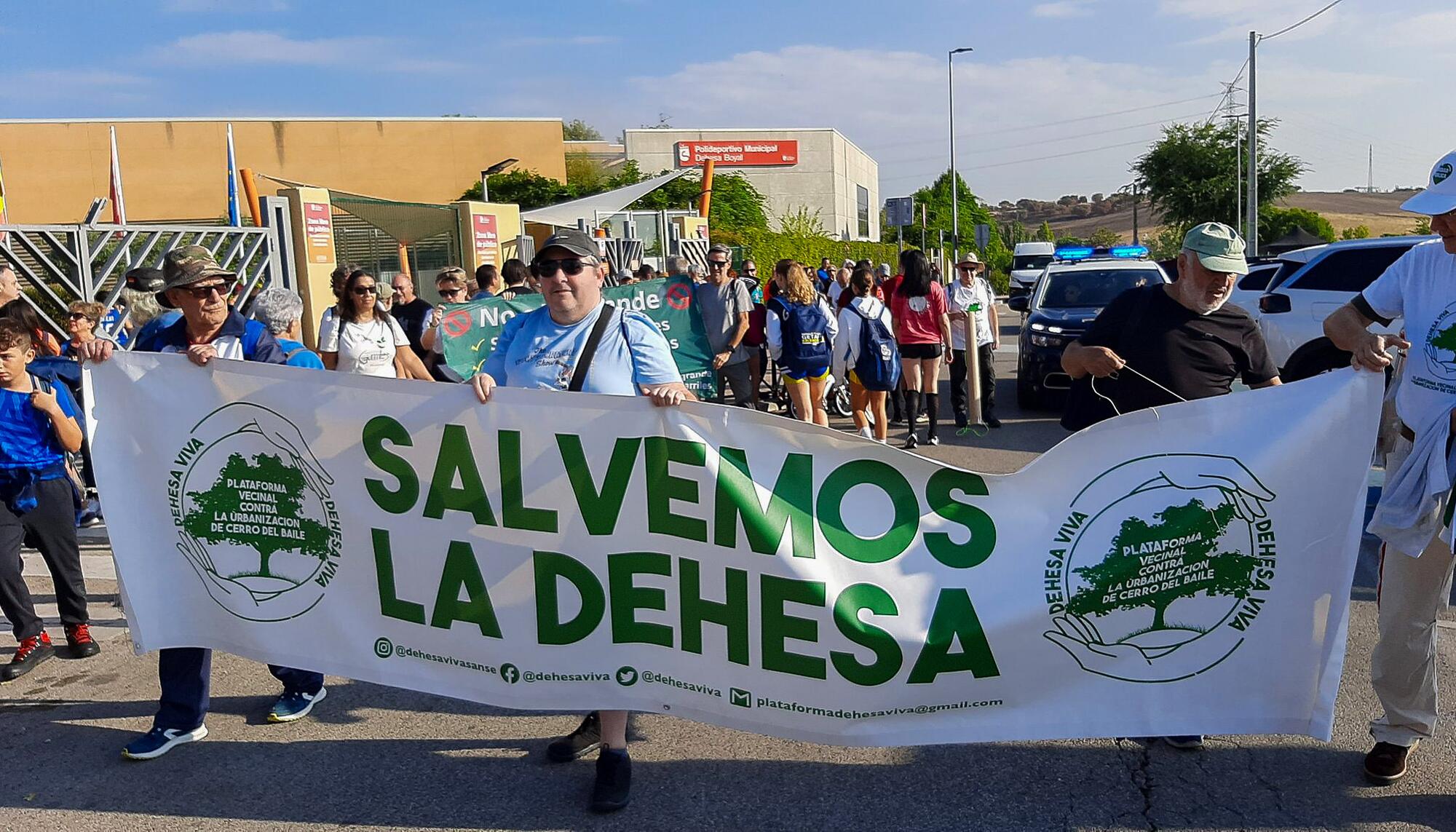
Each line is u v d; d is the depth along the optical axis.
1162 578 3.46
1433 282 3.40
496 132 39.06
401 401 3.71
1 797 3.75
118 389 3.95
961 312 10.59
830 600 3.46
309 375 3.78
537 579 3.66
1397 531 3.42
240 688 4.72
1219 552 3.45
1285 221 55.16
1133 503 3.44
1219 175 52.47
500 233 18.16
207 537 3.96
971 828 3.42
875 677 3.48
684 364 8.15
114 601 5.93
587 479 3.58
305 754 4.05
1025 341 11.87
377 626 3.85
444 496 3.71
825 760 3.90
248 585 3.95
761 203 44.28
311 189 13.56
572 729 4.25
